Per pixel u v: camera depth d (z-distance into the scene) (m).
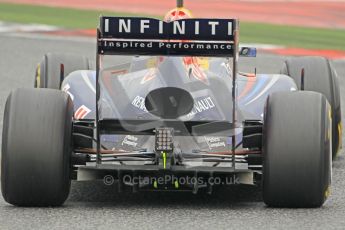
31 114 25.95
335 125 33.44
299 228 24.39
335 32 82.62
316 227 24.52
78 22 84.12
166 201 28.05
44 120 25.91
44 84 34.09
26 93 26.42
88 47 68.31
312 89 32.94
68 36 74.25
